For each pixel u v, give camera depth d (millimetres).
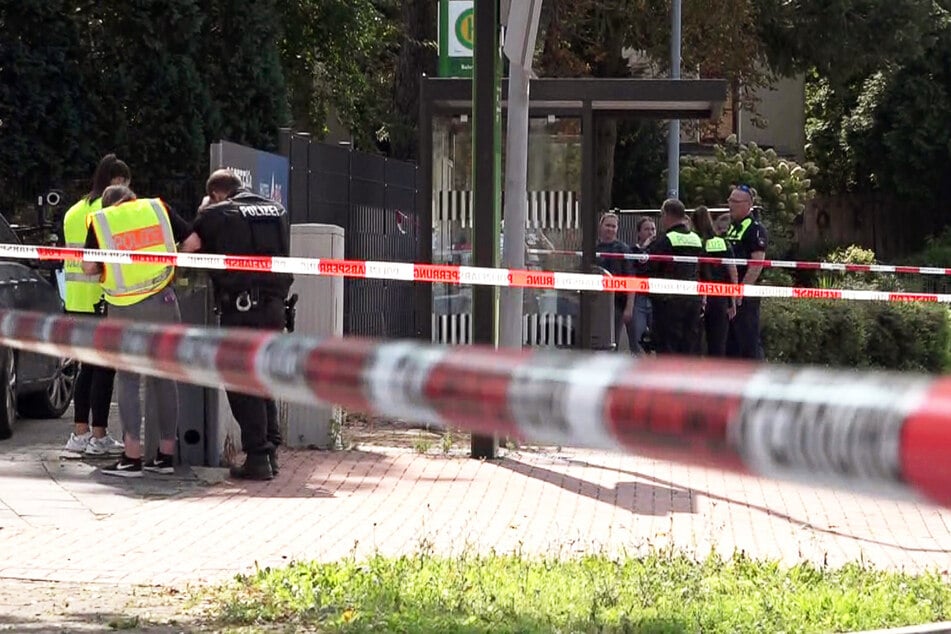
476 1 19625
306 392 3512
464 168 23797
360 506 15609
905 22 58250
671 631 10094
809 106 74125
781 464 2295
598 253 26500
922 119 69875
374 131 50812
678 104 24688
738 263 24453
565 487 17250
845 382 2354
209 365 4164
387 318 33031
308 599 10859
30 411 22172
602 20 48969
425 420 3324
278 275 16828
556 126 24188
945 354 35344
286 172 25016
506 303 19922
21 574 12000
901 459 2137
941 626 10312
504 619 10305
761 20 56125
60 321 6402
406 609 10500
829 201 71375
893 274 51062
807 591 11586
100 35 36500
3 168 34906
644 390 2527
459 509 15648
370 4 47344
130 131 36875
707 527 15109
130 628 10203
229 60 38656
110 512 14844
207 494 16062
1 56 34719
